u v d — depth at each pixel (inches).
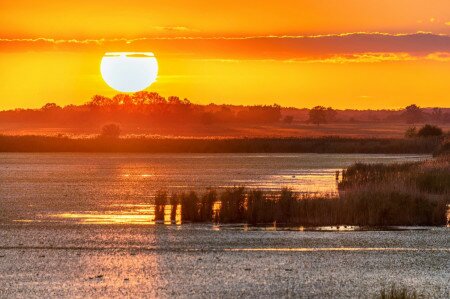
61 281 3612.2
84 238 4719.5
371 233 4936.0
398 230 5064.0
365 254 4269.2
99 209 6097.4
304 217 5408.5
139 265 3959.2
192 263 4010.8
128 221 5438.0
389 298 3228.3
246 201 5792.3
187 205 5541.3
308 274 3774.6
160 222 5388.8
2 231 4965.6
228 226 5206.7
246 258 4146.2
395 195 5674.2
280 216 5428.2
